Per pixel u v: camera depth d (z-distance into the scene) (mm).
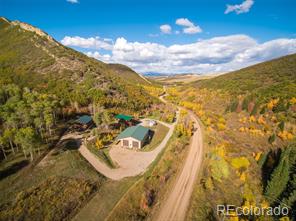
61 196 28734
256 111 73250
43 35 133250
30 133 34906
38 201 27031
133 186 33062
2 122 46750
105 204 28812
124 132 56906
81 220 25672
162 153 48062
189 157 47406
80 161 39125
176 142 54469
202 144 56469
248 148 51938
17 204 25859
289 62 116750
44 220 24547
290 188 30016
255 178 38469
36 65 93625
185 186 34969
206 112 96312
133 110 87375
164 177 36500
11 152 37625
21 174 31922
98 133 55094
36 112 45156
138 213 27656
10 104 45781
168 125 77875
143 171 39594
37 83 79188
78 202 28406
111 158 45188
